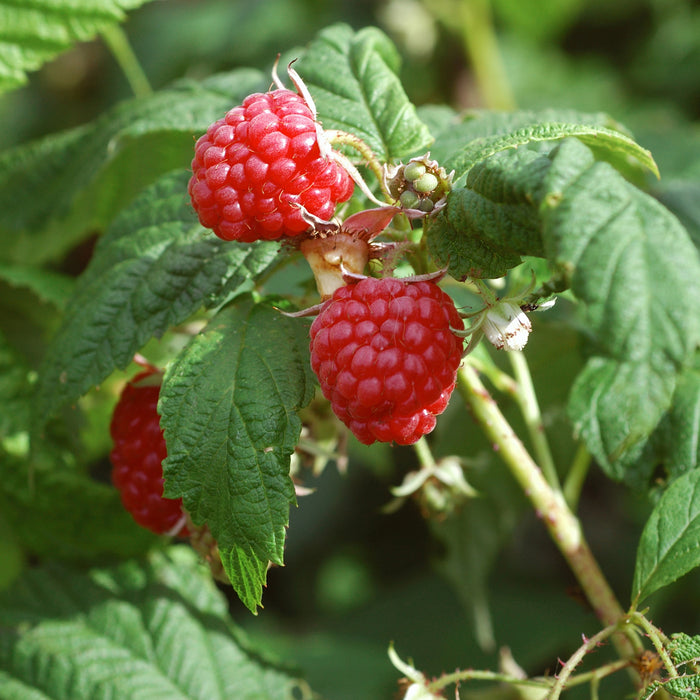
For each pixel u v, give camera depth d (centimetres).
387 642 59
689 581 54
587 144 37
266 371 37
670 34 81
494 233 35
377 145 39
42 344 45
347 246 37
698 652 37
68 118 82
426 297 36
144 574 43
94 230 47
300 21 76
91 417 45
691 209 45
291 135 36
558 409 44
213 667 43
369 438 36
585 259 34
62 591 43
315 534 69
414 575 65
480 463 42
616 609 39
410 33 70
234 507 37
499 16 85
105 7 44
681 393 39
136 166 45
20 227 46
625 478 39
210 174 36
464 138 40
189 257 39
